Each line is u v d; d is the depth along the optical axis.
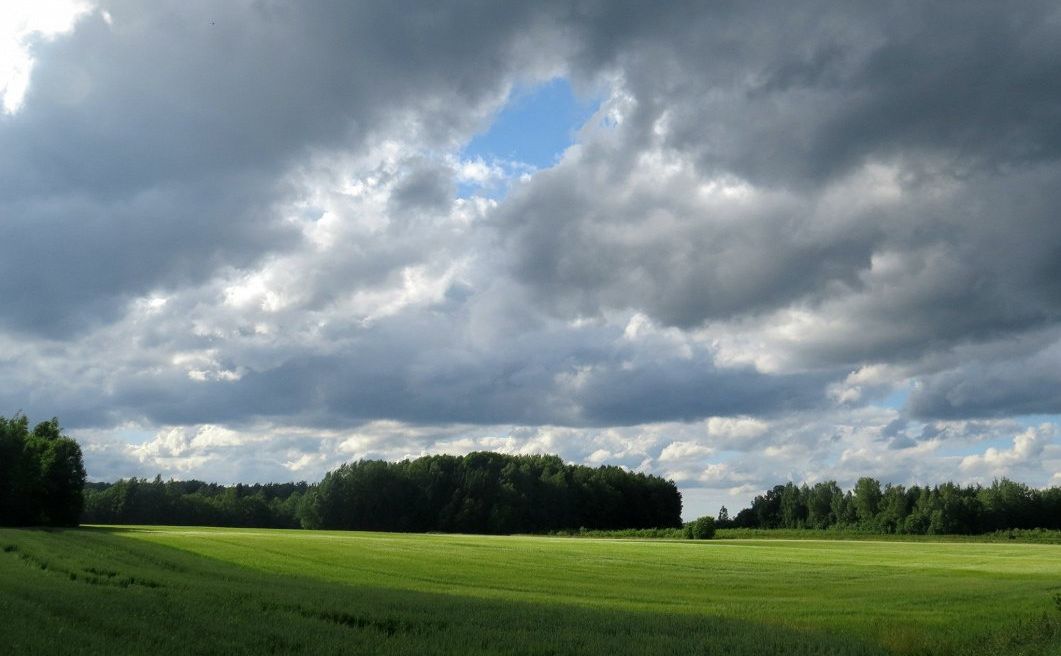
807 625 28.31
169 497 151.38
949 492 145.62
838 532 131.00
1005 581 49.72
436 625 24.16
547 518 152.38
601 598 37.25
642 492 167.00
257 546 62.12
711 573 52.34
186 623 21.72
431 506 151.50
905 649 22.84
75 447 93.69
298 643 19.78
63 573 35.16
